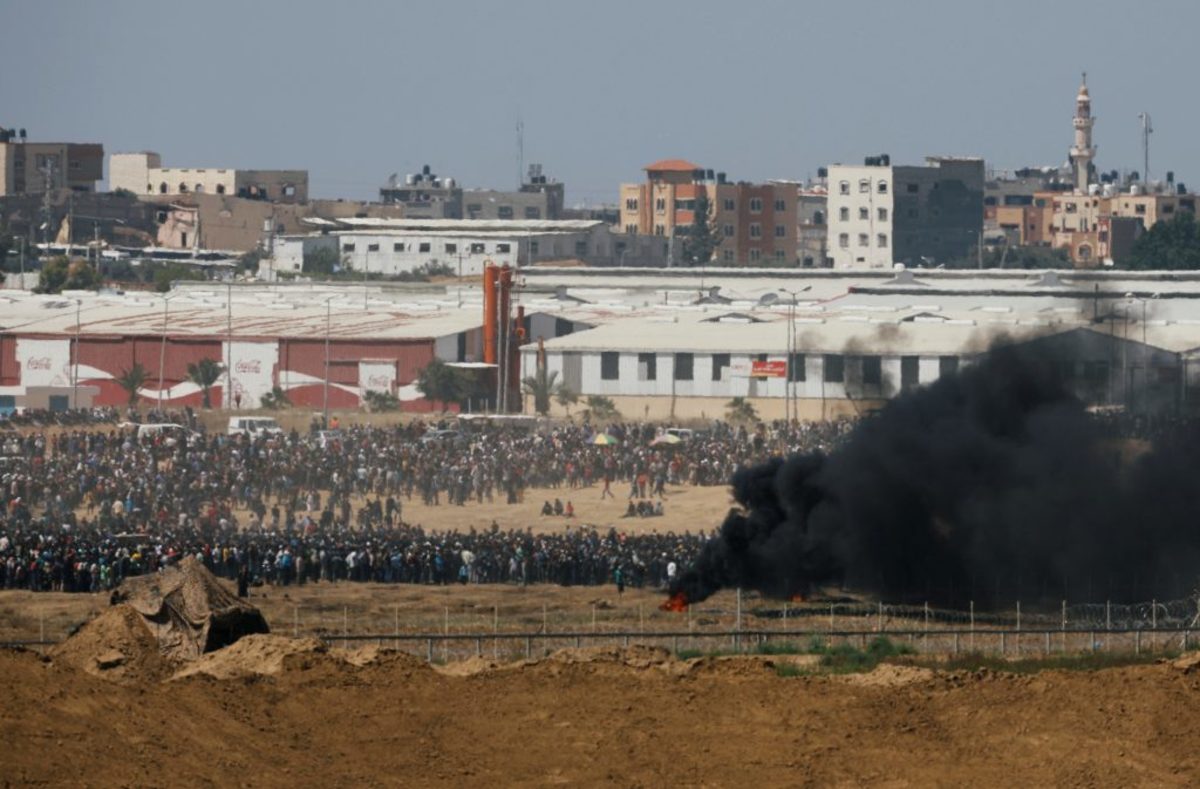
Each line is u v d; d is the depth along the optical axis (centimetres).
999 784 17825
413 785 16962
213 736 17425
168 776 16250
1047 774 18100
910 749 18650
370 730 18238
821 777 17800
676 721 19000
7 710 16712
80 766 16038
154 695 18088
